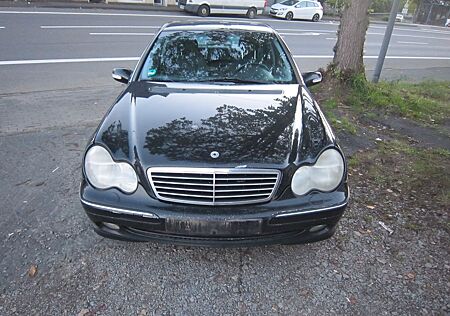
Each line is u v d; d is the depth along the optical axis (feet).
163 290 7.27
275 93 9.66
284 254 8.30
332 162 7.48
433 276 7.80
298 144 7.52
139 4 61.41
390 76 31.24
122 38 35.40
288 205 7.03
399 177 12.06
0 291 7.07
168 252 8.25
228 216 6.81
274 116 8.38
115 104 9.25
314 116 8.75
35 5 49.24
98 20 44.24
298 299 7.15
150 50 11.39
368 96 19.97
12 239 8.42
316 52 39.17
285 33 51.88
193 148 7.20
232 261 8.05
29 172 11.34
